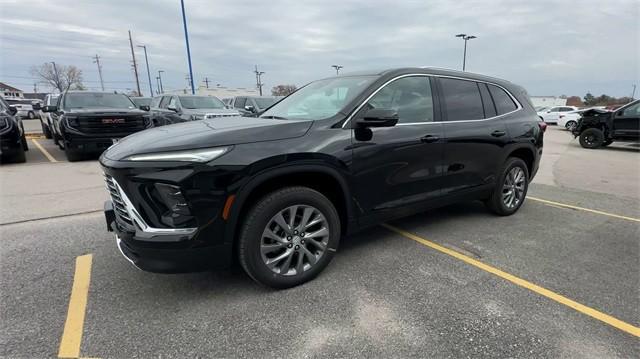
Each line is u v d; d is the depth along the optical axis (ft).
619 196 19.60
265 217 8.66
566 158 35.99
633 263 11.03
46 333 7.62
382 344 7.37
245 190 8.31
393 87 11.05
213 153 8.05
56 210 15.94
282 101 13.50
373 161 10.25
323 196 9.45
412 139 11.06
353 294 9.18
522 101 15.52
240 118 11.27
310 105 11.41
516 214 15.88
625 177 25.59
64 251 11.65
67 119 27.63
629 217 15.57
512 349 7.24
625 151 41.93
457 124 12.48
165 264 8.00
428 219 15.06
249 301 8.84
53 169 25.41
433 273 10.30
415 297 9.06
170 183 7.79
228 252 8.46
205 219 8.05
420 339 7.52
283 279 9.18
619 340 7.50
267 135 8.78
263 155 8.43
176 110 37.70
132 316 8.23
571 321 8.11
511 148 14.46
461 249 11.98
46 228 13.73
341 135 9.67
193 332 7.70
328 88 11.89
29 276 9.99
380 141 10.34
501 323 8.04
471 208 16.71
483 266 10.76
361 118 9.57
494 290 9.41
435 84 12.21
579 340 7.49
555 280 9.95
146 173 7.78
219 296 9.04
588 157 36.73
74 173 24.03
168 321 8.06
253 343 7.39
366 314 8.35
